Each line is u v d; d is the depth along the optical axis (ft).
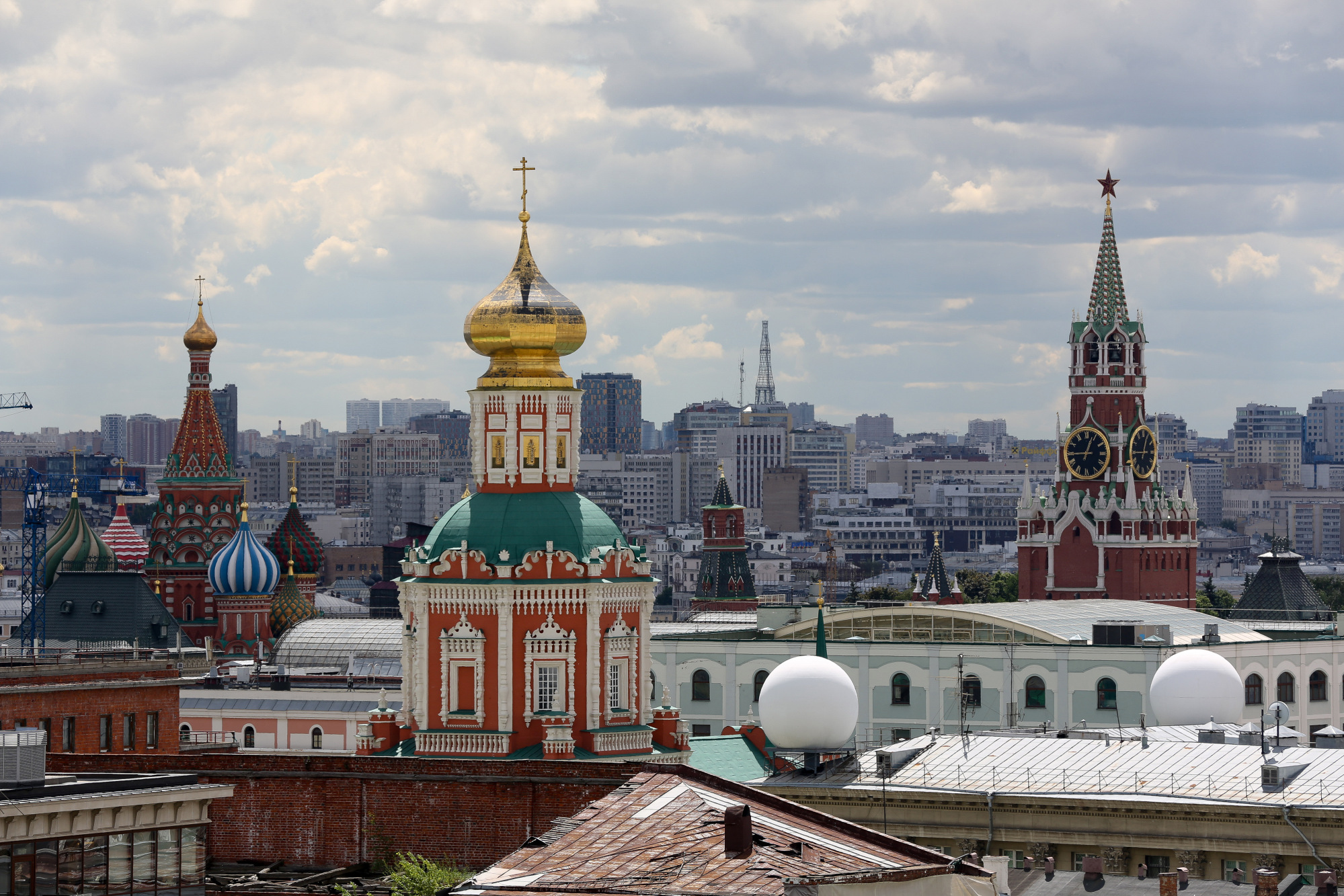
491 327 613.52
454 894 328.70
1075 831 515.50
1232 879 500.33
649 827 352.28
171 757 449.48
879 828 537.24
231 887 429.38
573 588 595.06
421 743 594.65
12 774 342.64
